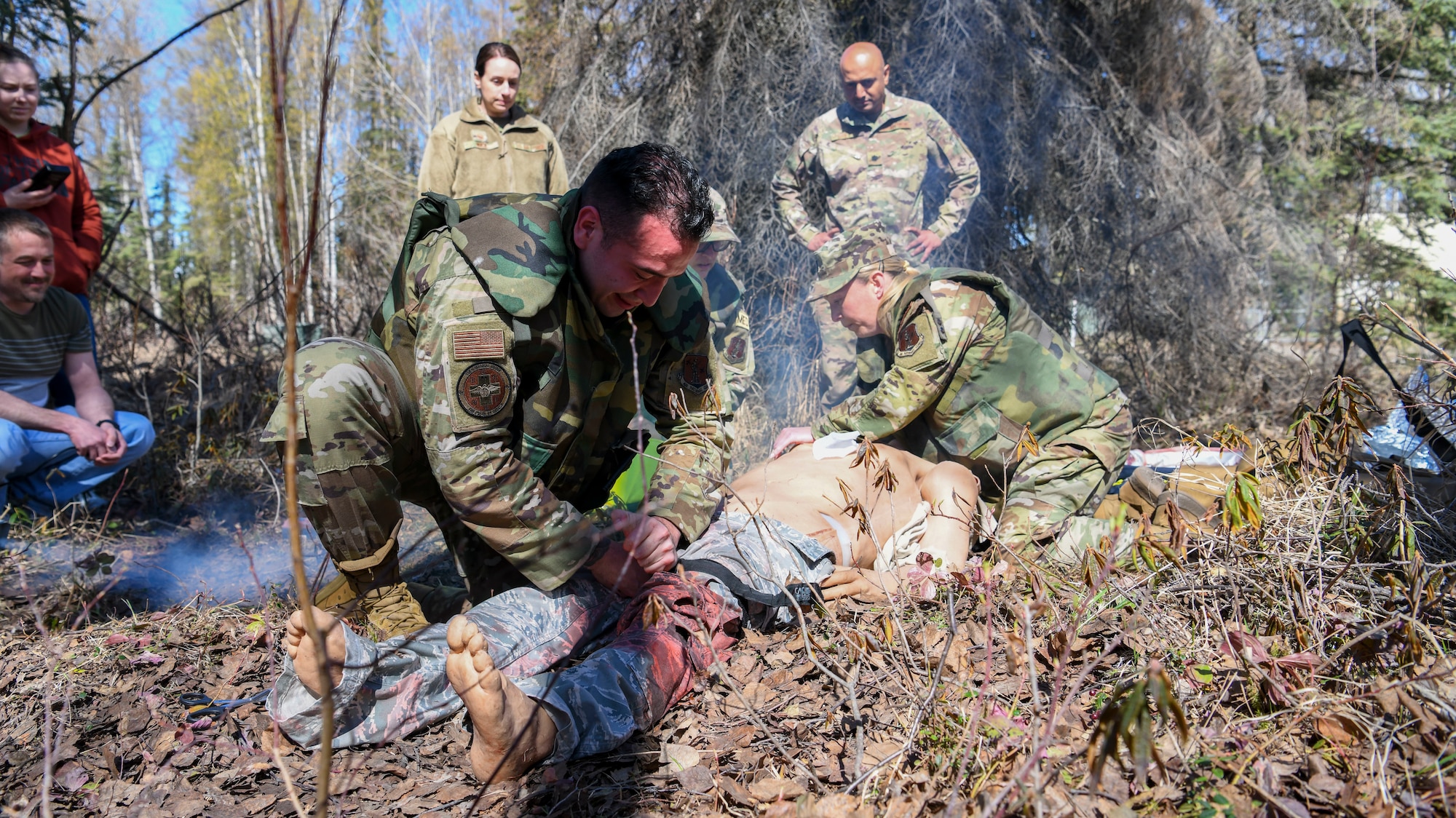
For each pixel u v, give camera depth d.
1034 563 2.78
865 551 3.02
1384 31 8.70
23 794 1.99
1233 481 2.07
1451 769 1.69
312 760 2.09
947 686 2.12
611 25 8.21
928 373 3.48
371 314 6.89
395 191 9.86
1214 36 7.91
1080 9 7.74
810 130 5.56
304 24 15.39
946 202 5.52
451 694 2.24
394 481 2.58
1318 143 9.01
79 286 4.49
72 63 5.12
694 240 2.21
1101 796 1.72
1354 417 2.50
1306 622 2.14
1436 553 2.55
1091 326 7.61
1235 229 8.03
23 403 3.92
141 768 2.08
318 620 1.94
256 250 12.34
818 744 2.04
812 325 6.29
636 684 2.13
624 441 2.95
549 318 2.35
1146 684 1.35
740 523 2.72
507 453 2.30
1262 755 1.79
